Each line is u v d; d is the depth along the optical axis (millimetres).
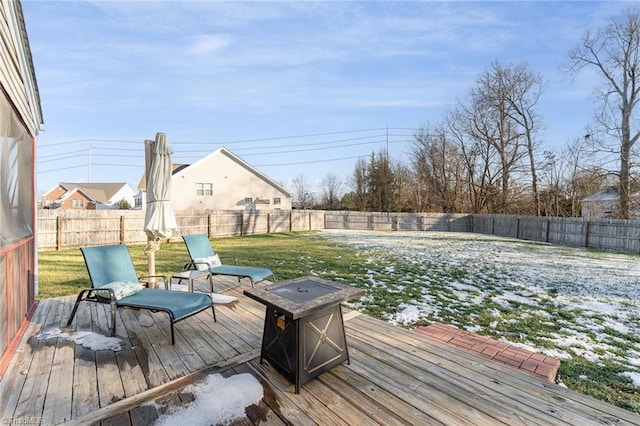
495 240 13805
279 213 17578
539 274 6496
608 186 14648
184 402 1985
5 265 2477
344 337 2480
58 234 9492
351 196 27969
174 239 12414
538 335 3412
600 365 2777
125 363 2475
